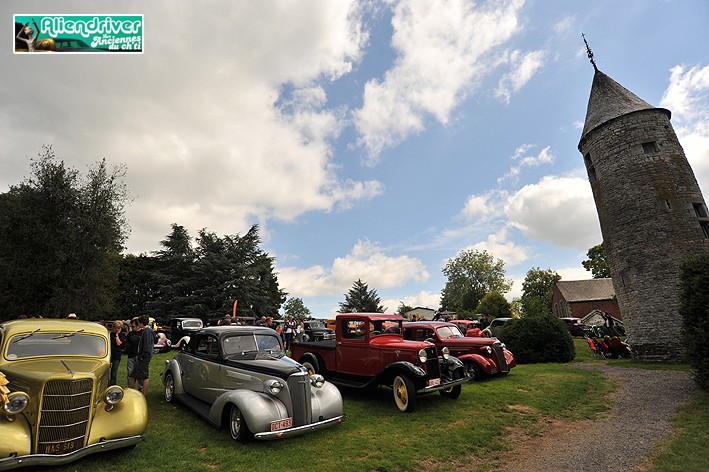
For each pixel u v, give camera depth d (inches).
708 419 281.1
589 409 340.5
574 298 2033.7
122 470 195.6
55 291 959.0
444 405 341.1
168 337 882.1
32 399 187.3
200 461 210.5
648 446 240.8
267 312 1637.6
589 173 855.7
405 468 212.2
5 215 982.4
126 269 1829.5
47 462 178.2
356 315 385.1
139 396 224.1
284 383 247.8
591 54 900.0
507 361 511.5
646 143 735.7
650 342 679.1
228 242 1726.1
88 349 233.9
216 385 287.1
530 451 245.6
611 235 770.2
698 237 680.4
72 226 995.3
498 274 3189.0
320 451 229.9
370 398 367.9
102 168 1086.4
